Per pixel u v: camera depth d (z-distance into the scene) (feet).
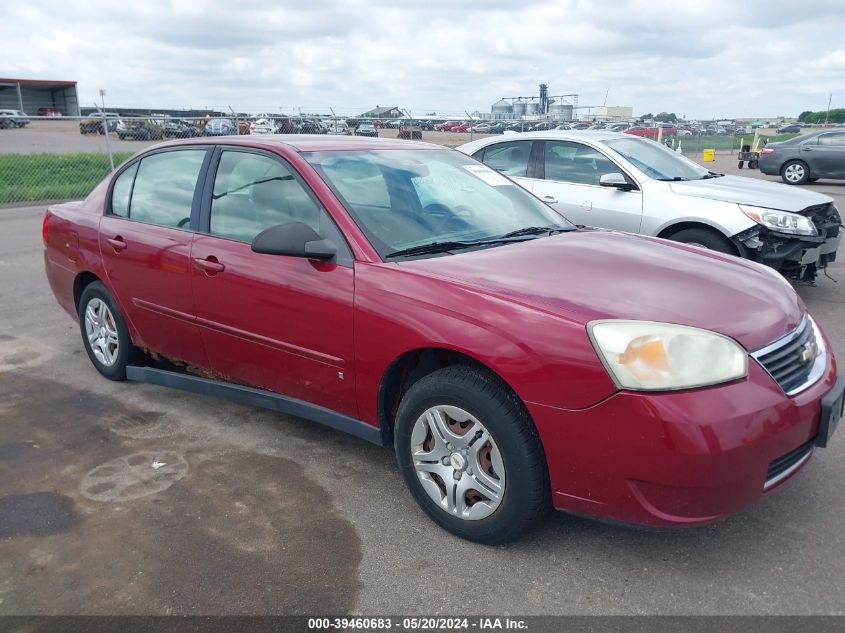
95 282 15.34
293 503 10.68
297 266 10.87
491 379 8.91
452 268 9.86
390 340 9.66
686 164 24.45
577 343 8.21
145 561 9.27
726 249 20.49
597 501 8.40
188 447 12.59
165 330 13.52
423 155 13.41
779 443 8.21
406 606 8.34
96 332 15.72
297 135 13.33
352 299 10.11
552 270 9.84
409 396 9.68
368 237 10.51
